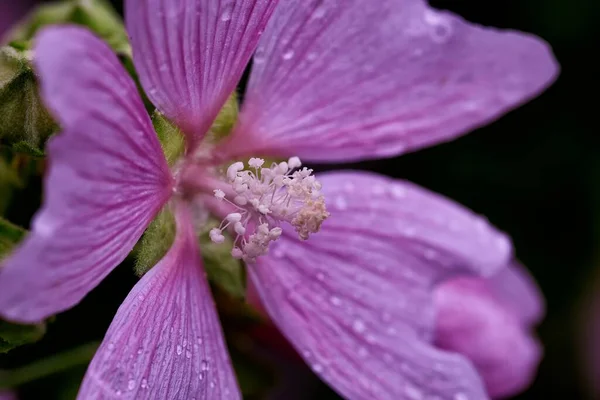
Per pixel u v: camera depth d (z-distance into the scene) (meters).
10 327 0.11
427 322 0.13
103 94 0.10
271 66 0.13
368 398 0.13
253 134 0.13
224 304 0.13
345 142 0.13
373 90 0.13
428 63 0.13
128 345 0.11
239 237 0.12
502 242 0.14
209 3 0.11
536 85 0.13
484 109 0.13
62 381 0.14
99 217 0.10
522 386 0.16
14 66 0.11
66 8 0.13
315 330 0.13
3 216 0.13
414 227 0.13
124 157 0.11
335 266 0.13
